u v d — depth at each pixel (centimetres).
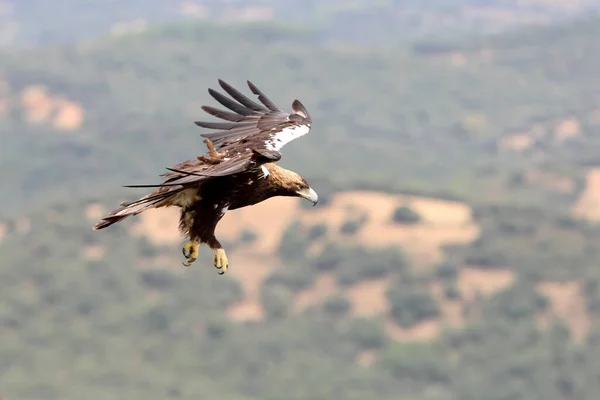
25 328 8075
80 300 8256
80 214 9475
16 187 15212
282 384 7350
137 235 9056
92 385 7288
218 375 7588
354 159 15625
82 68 19575
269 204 9662
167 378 7375
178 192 918
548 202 13050
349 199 9794
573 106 19812
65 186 15088
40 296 8381
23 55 19600
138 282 8594
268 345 7812
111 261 8719
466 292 8369
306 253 8919
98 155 15588
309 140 16062
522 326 7812
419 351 7631
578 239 9025
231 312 8350
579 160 15112
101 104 18288
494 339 7725
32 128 16888
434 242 9100
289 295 8456
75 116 18012
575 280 8306
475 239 9056
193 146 15800
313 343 7925
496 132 18650
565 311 8000
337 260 8731
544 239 9019
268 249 9075
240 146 1005
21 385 7288
